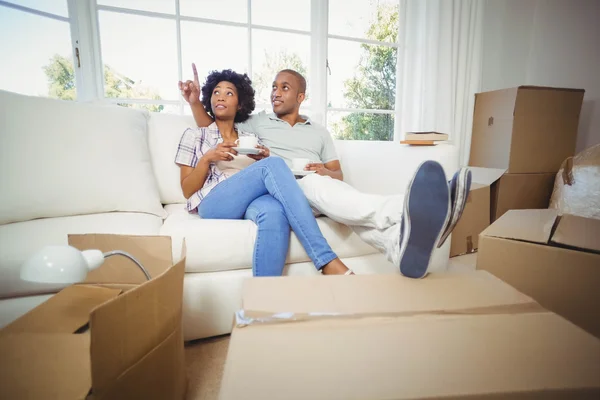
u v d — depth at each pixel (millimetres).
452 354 418
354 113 2326
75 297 759
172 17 1807
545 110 1897
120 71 1779
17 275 822
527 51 2465
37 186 1025
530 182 1938
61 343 608
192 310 1021
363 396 347
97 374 480
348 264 1191
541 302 825
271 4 1998
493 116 1998
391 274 666
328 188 1098
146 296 563
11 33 1463
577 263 768
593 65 2080
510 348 431
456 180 771
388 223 908
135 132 1324
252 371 384
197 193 1294
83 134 1158
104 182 1142
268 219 1027
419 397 347
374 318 497
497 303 549
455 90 2225
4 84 1471
